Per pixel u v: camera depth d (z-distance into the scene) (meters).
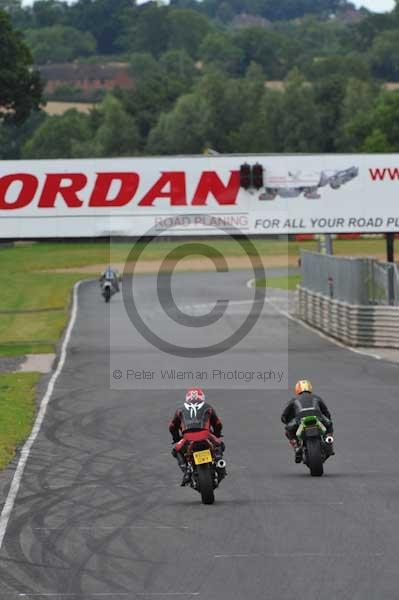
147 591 37.22
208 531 46.16
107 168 136.00
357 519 47.75
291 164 137.50
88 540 45.03
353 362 122.38
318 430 58.78
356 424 78.62
